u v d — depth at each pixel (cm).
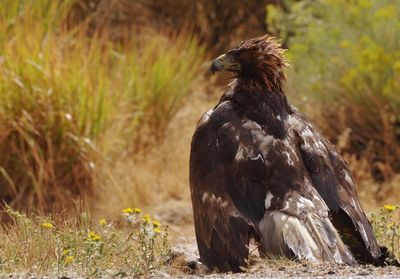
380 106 1700
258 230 874
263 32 2269
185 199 1559
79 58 1609
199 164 942
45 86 1523
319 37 1802
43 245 938
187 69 1878
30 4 1725
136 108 1691
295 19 2002
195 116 1838
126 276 847
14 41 1608
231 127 948
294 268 822
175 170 1636
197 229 921
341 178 951
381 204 1496
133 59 1762
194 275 856
